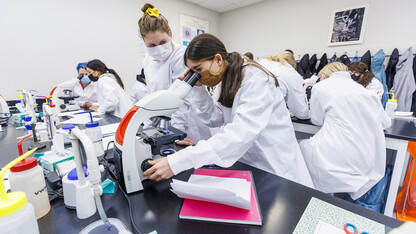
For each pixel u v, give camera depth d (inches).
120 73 127.2
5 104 70.1
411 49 106.5
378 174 49.1
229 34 181.8
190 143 39.1
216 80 34.1
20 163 19.4
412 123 62.1
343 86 50.8
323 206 21.0
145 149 26.4
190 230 18.5
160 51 52.0
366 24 119.0
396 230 14.2
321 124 58.1
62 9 102.9
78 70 105.2
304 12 139.9
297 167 40.1
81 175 19.7
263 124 28.3
